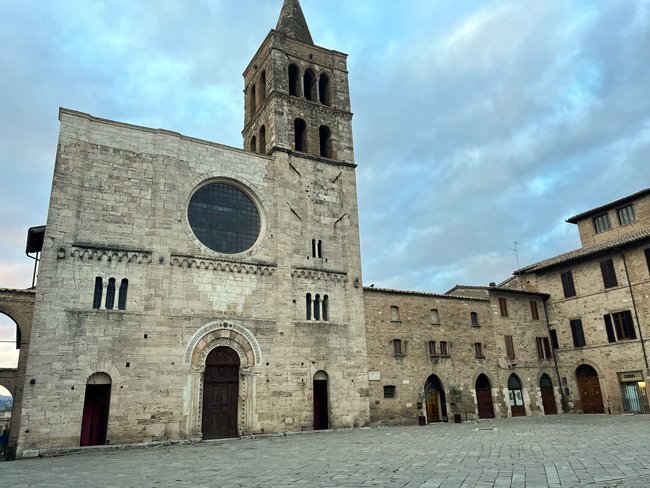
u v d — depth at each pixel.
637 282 49.06
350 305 43.00
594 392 51.91
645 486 12.18
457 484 13.34
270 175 43.16
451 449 22.28
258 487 14.18
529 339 54.59
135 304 33.97
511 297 55.12
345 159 47.94
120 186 35.94
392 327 46.34
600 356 51.44
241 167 41.81
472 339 50.62
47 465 23.33
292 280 40.75
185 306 35.72
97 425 31.95
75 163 34.75
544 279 58.28
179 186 38.19
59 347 31.09
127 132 37.22
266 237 40.97
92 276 33.25
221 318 36.84
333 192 45.75
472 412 48.12
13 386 40.62
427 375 46.75
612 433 27.36
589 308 53.09
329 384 40.00
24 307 36.59
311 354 39.78
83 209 34.38
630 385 48.88
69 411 30.36
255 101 50.94
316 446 26.64
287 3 54.97
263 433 36.06
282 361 38.31
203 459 22.75
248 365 36.94
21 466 23.41
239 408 35.91
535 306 56.62
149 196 36.72
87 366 31.56
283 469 17.98
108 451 29.70
